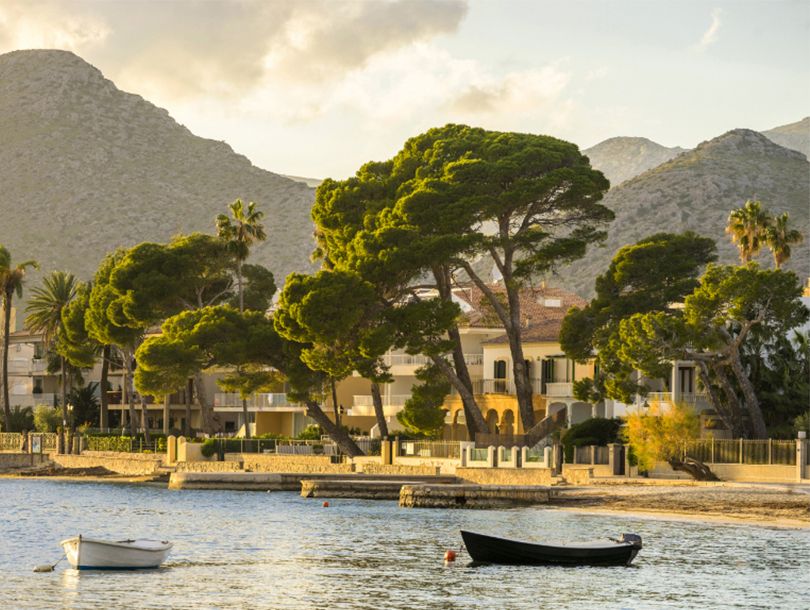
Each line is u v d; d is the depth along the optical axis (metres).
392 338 100.94
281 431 150.00
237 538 67.56
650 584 51.12
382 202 108.75
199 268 135.62
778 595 48.88
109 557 55.00
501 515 79.75
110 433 154.12
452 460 102.94
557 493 86.50
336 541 65.88
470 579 52.25
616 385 93.56
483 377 128.12
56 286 167.62
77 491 109.00
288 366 112.12
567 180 103.06
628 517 76.88
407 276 104.00
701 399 101.75
